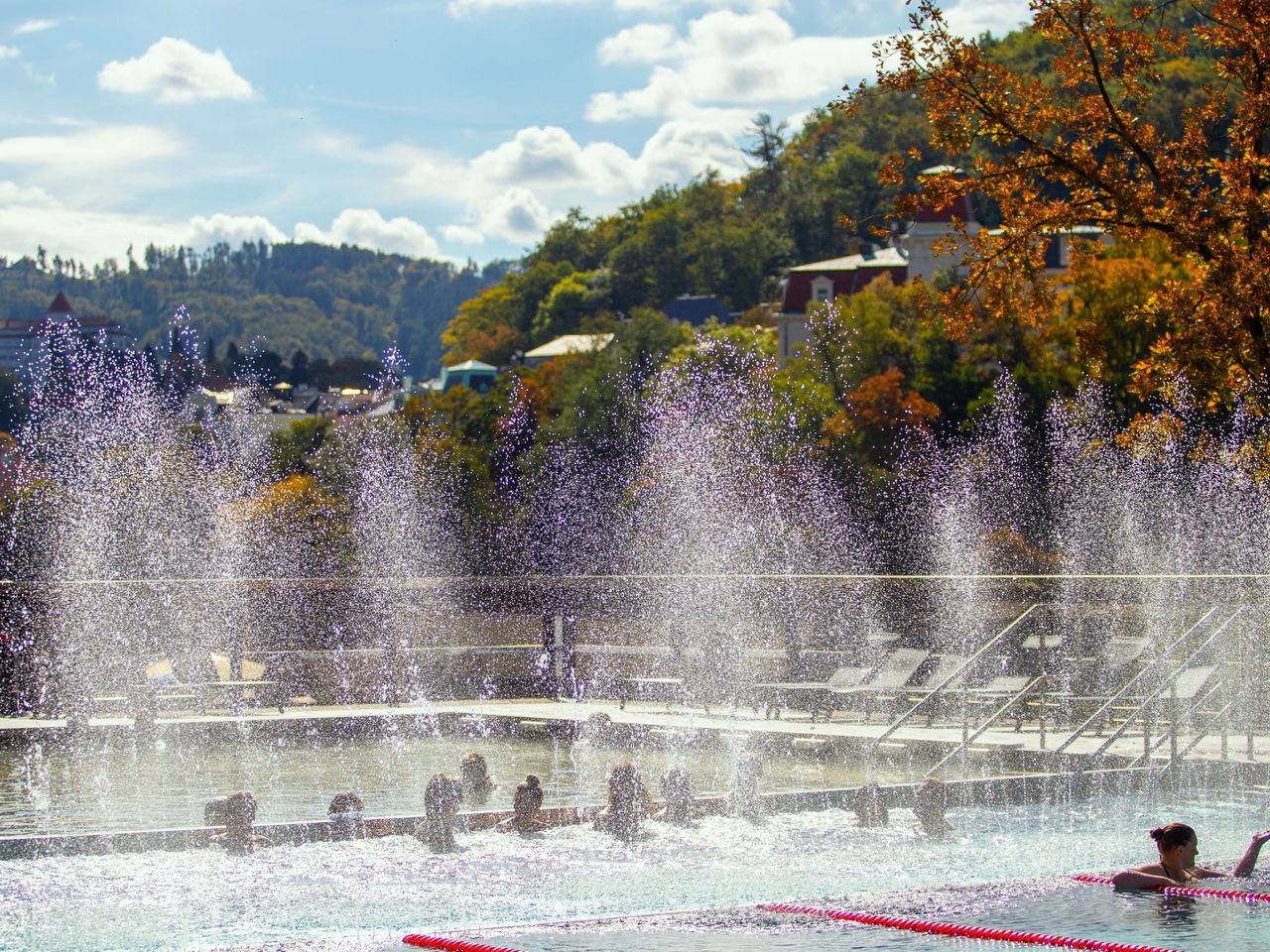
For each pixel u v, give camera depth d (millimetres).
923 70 17750
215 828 9312
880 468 46531
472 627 23266
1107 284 40625
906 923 6707
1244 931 6539
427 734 16312
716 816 10508
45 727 15344
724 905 7645
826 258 137875
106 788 12516
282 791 12328
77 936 7168
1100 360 19797
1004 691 16875
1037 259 18172
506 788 12469
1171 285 18156
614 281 150750
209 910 7707
